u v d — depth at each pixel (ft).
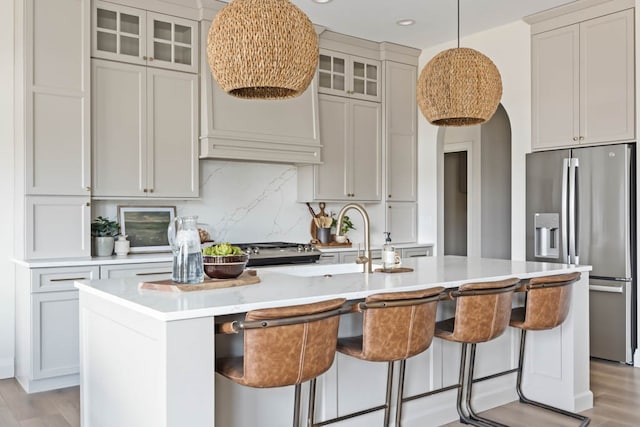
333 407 8.46
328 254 16.69
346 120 17.63
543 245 15.35
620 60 13.93
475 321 8.39
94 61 12.90
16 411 10.67
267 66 6.97
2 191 12.92
